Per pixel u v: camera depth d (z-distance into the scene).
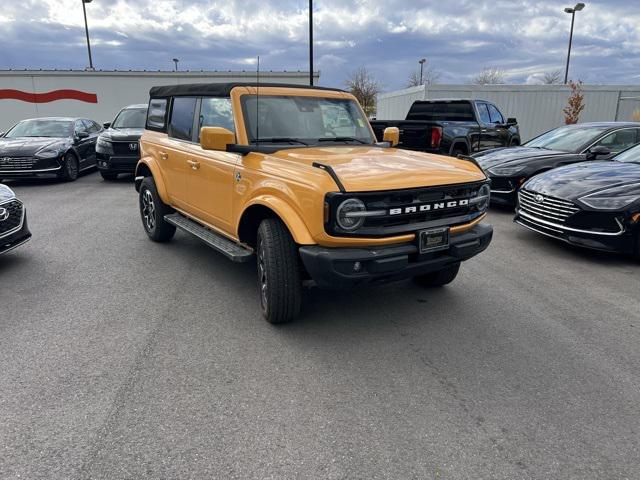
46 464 2.30
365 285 3.42
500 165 8.23
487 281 4.99
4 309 4.13
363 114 5.09
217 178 4.47
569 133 9.07
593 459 2.40
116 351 3.41
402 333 3.77
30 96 19.94
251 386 3.00
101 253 5.80
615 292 4.70
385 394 2.94
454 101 12.23
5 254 5.75
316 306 4.29
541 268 5.43
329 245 3.26
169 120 5.77
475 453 2.43
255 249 4.20
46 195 9.93
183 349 3.46
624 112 19.61
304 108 4.62
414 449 2.45
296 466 2.31
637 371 3.24
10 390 2.91
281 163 3.71
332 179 3.20
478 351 3.50
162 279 4.92
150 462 2.32
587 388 3.03
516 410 2.79
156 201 5.93
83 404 2.78
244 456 2.38
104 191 10.48
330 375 3.15
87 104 20.19
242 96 4.34
